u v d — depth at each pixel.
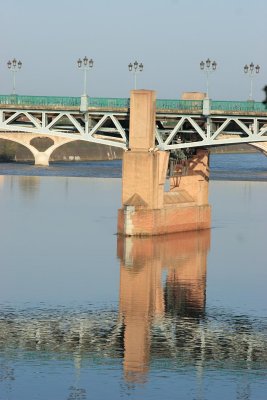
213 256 144.12
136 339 97.69
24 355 92.38
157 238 155.38
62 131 162.00
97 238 158.88
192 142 154.38
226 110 151.00
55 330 100.75
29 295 116.19
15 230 169.00
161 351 94.00
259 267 137.00
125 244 150.62
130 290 119.75
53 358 91.44
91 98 155.25
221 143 152.62
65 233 165.25
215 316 107.62
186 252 146.00
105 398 81.56
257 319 106.75
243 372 88.19
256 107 151.12
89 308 110.44
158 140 153.75
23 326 102.19
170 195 161.25
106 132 162.62
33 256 141.88
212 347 95.56
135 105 150.12
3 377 86.19
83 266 134.12
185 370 88.62
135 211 153.00
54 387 83.81
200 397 81.94
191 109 152.25
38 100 156.88
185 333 100.50
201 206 166.38
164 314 108.12
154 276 128.38
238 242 157.88
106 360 91.25
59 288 120.12
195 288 121.88
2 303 112.06
